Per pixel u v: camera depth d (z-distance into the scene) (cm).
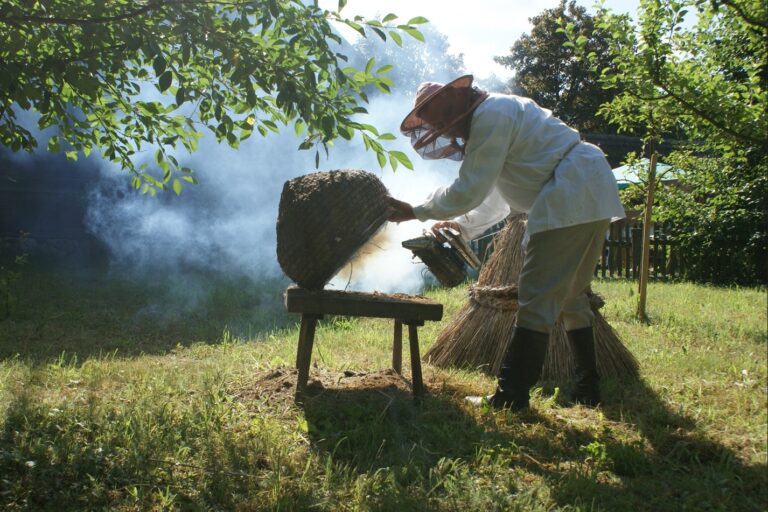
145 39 333
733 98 548
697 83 539
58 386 438
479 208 431
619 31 585
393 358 470
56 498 270
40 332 647
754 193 1354
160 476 292
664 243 1380
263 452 318
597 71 646
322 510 267
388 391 415
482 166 362
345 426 354
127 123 471
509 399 383
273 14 329
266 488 283
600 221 370
